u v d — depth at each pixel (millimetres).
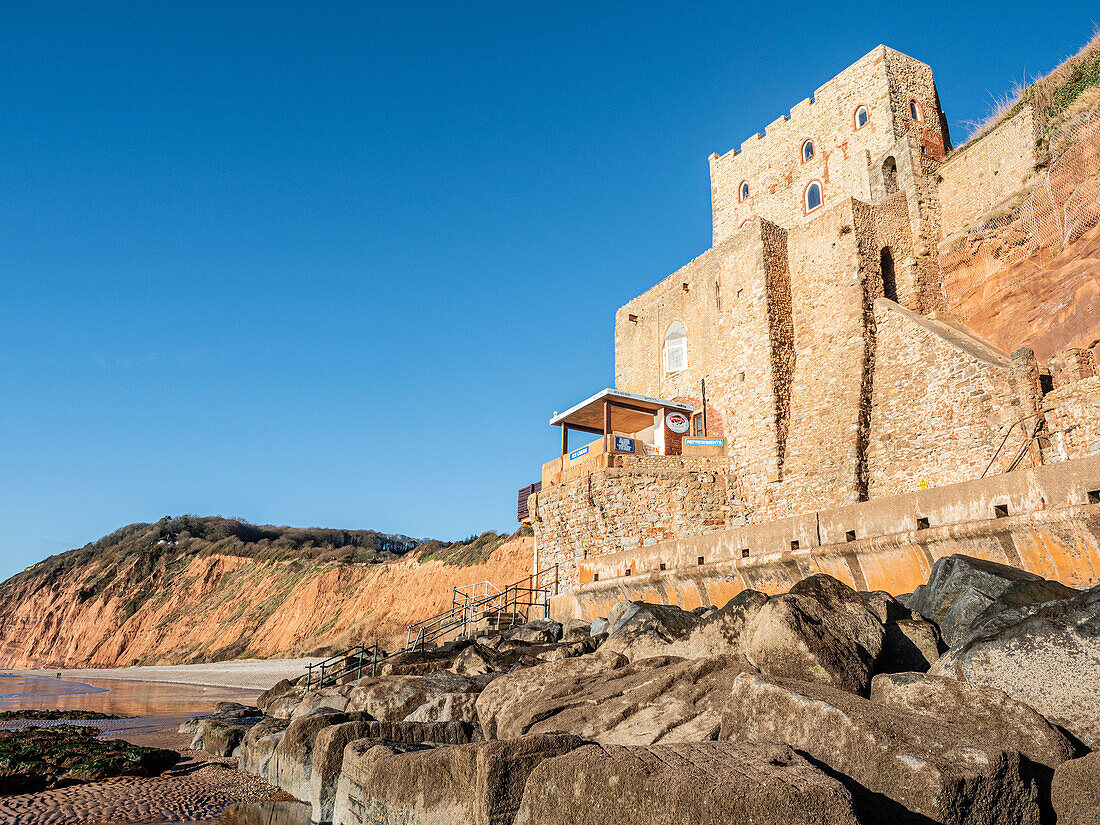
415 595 61281
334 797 10641
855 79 33188
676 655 11453
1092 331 21000
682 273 34219
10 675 78688
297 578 81188
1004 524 12766
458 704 12766
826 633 8336
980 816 5434
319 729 13219
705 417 31156
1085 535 11750
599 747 6152
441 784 7555
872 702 6613
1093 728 6750
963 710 6938
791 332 28969
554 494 29781
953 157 28906
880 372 25516
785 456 27375
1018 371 20562
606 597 22688
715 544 18953
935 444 22859
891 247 28094
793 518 16984
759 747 5832
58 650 94500
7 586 119125
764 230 29828
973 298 26000
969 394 22109
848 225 27500
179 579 96812
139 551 105625
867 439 25078
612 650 13125
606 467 28062
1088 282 21469
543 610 27219
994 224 25781
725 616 10648
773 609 8539
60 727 22328
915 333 24500
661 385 34406
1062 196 23453
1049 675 7152
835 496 25000
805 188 34875
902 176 29469
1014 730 6633
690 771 5324
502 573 53750
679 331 33906
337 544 112312
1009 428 20562
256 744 15016
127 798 12531
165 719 29000
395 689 15828
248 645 73875
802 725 6402
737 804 4891
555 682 11047
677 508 27719
